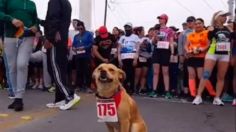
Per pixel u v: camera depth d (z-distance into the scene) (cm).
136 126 313
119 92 305
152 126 405
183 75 604
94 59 658
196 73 563
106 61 647
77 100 488
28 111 467
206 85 569
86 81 670
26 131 377
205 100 577
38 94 616
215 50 530
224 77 546
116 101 302
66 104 479
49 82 662
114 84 302
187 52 562
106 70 299
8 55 466
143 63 640
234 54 535
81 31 662
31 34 461
